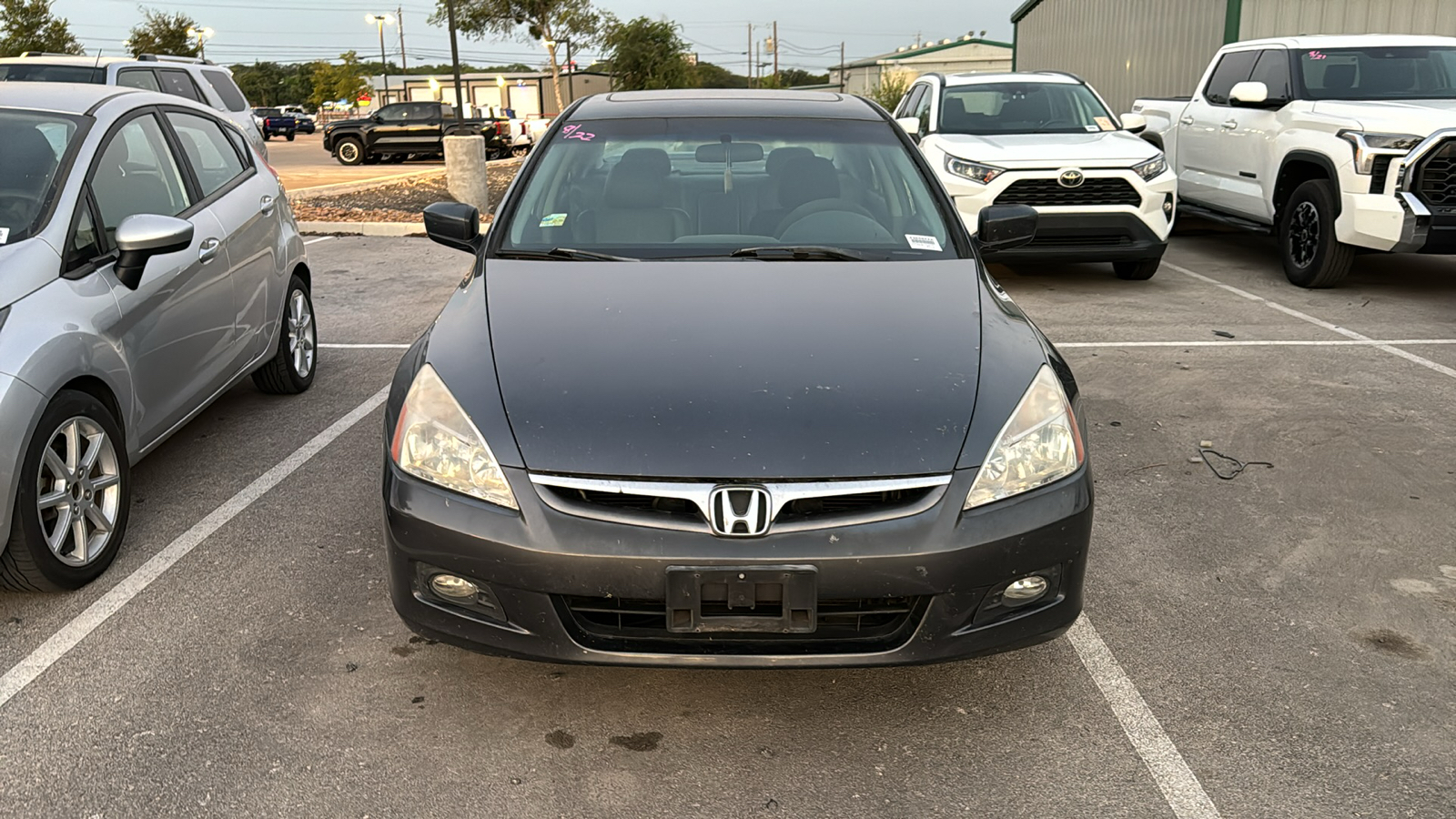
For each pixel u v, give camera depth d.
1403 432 4.76
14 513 2.89
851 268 3.16
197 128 4.55
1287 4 12.17
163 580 3.30
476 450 2.38
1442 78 7.96
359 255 9.94
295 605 3.14
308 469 4.25
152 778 2.36
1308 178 8.12
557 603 2.34
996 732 2.56
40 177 3.43
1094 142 8.02
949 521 2.31
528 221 3.48
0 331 2.93
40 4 33.16
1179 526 3.77
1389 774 2.39
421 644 2.93
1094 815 2.26
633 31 44.22
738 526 2.26
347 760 2.44
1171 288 8.13
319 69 68.56
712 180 3.63
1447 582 3.34
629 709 2.65
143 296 3.60
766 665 2.34
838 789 2.35
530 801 2.30
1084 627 3.06
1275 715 2.62
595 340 2.68
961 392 2.50
